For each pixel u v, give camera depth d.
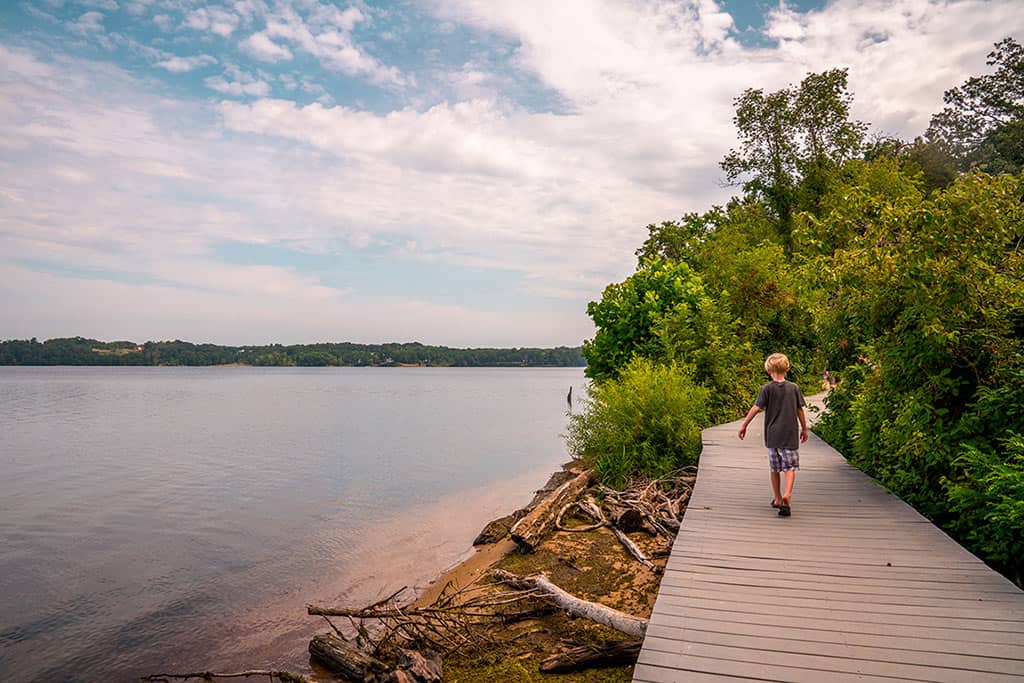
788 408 7.64
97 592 9.55
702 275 24.09
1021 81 45.81
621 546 9.63
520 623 7.19
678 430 13.71
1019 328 8.07
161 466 22.19
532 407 57.09
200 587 9.71
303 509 15.20
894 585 5.33
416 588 9.33
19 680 6.84
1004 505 6.04
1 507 15.73
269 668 6.91
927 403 7.90
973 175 8.07
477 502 15.84
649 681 3.91
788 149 38.69
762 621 4.71
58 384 112.06
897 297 8.31
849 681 3.85
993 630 4.45
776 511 7.76
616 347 19.58
